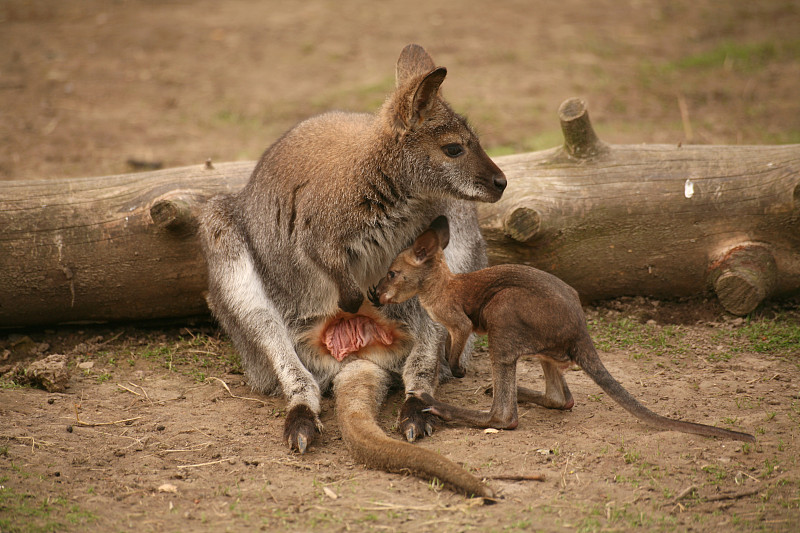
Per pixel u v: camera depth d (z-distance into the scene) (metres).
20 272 11.04
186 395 9.74
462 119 9.15
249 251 10.17
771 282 11.20
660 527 6.57
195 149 18.16
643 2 29.44
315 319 10.02
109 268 11.20
